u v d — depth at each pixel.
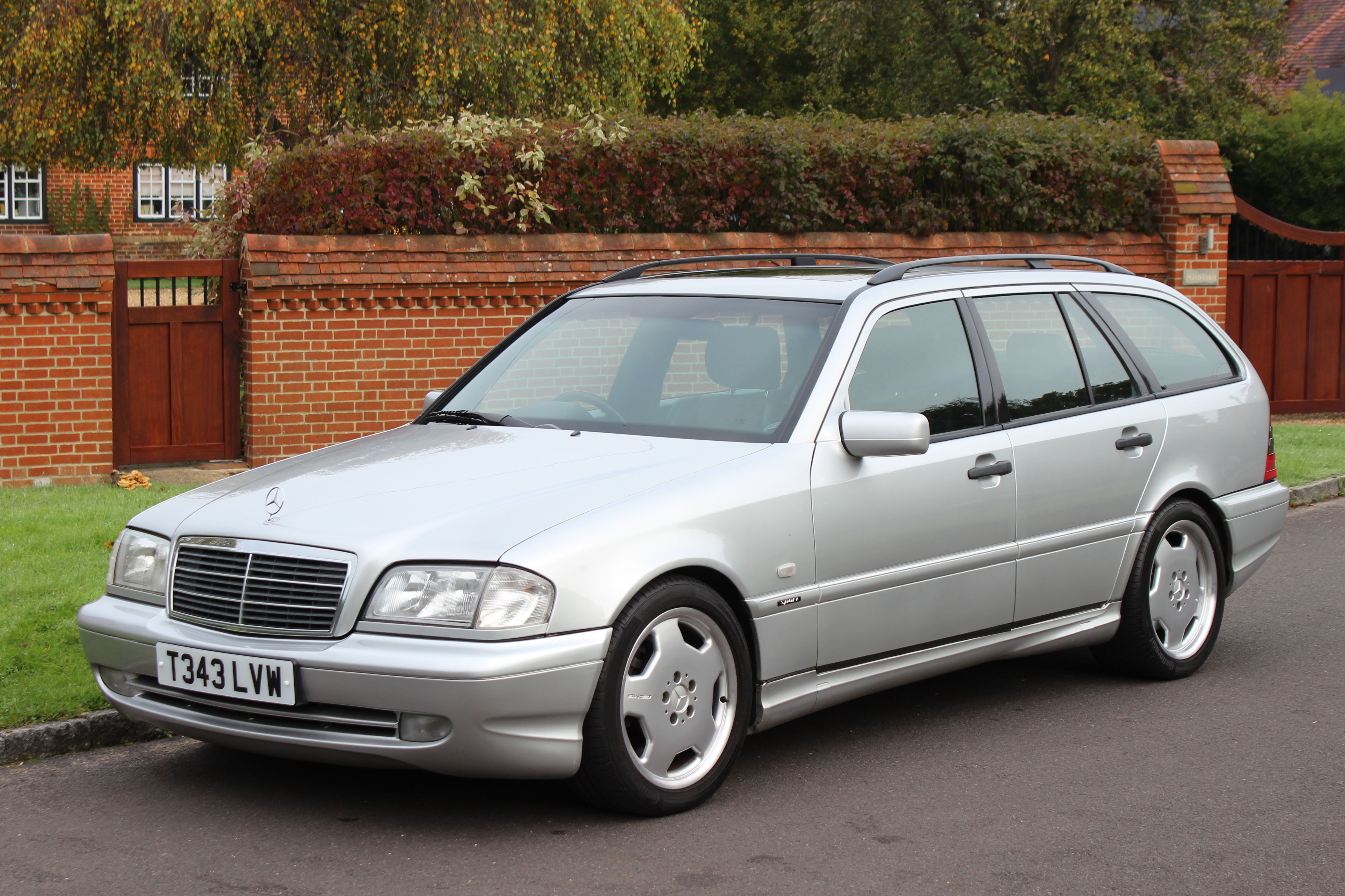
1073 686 6.20
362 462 4.95
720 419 5.06
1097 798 4.71
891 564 5.06
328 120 20.67
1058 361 5.92
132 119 20.92
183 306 11.05
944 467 5.23
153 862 4.12
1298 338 16.14
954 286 5.68
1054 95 25.89
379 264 11.32
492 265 11.70
